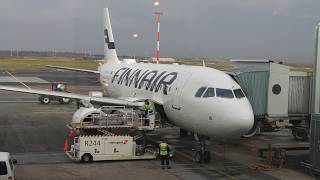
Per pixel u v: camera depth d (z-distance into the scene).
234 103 26.14
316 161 25.69
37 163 27.39
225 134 26.33
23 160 28.14
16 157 28.97
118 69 47.25
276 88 32.66
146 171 26.03
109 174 25.08
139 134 30.62
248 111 26.02
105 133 29.50
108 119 30.08
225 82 27.48
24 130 39.78
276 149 29.05
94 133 30.16
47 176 24.28
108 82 48.56
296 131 37.62
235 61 36.81
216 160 29.45
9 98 69.69
